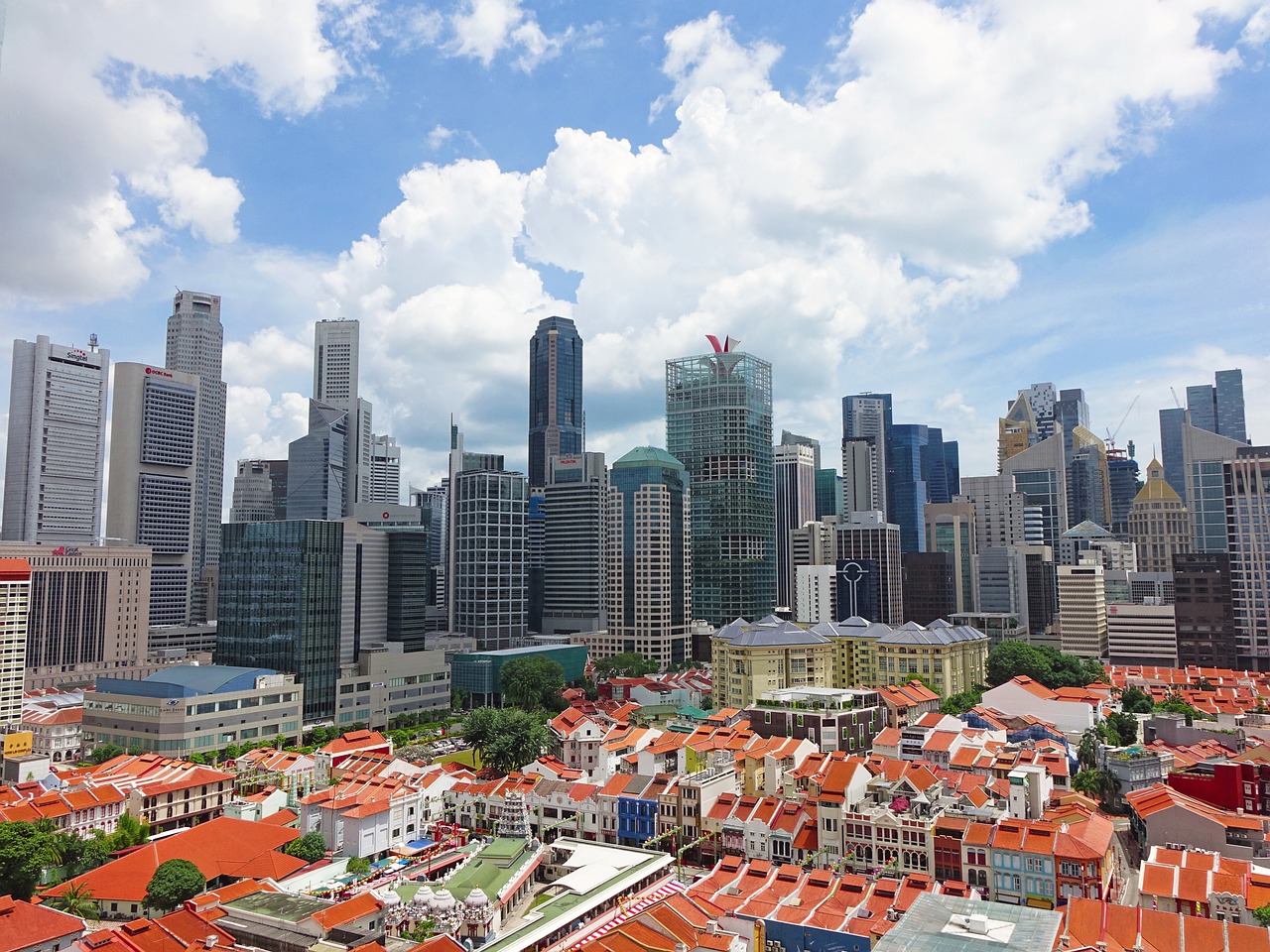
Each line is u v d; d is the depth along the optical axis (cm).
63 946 14325
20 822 17362
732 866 17925
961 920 12462
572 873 18862
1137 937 14162
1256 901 15388
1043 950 11550
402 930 15662
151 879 17575
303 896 16812
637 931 14750
